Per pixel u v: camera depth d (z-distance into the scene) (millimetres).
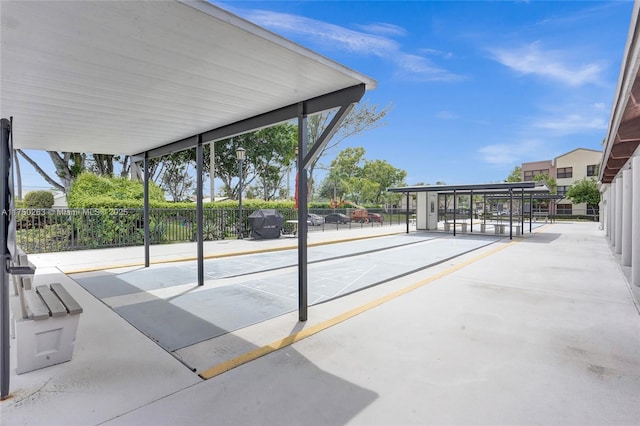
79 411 2309
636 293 5391
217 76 3443
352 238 14500
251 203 15477
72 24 2451
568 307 4648
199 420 2221
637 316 4266
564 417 2256
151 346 3381
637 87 3832
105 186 11961
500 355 3172
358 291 5652
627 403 2408
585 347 3350
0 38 2623
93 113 4605
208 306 4742
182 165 26281
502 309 4562
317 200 41250
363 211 27344
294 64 3174
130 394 2521
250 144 25266
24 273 2562
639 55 3004
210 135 5668
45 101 4102
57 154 19641
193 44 2791
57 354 2988
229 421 2213
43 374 2812
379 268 7809
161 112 4629
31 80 3480
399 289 5754
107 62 3098
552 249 11016
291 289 5758
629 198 7754
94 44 2756
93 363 3014
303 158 4176
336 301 5027
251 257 9375
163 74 3391
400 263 8516
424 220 19547
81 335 3674
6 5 2182
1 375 2463
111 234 10891
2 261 2498
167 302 4934
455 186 15578
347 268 7809
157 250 10219
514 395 2514
